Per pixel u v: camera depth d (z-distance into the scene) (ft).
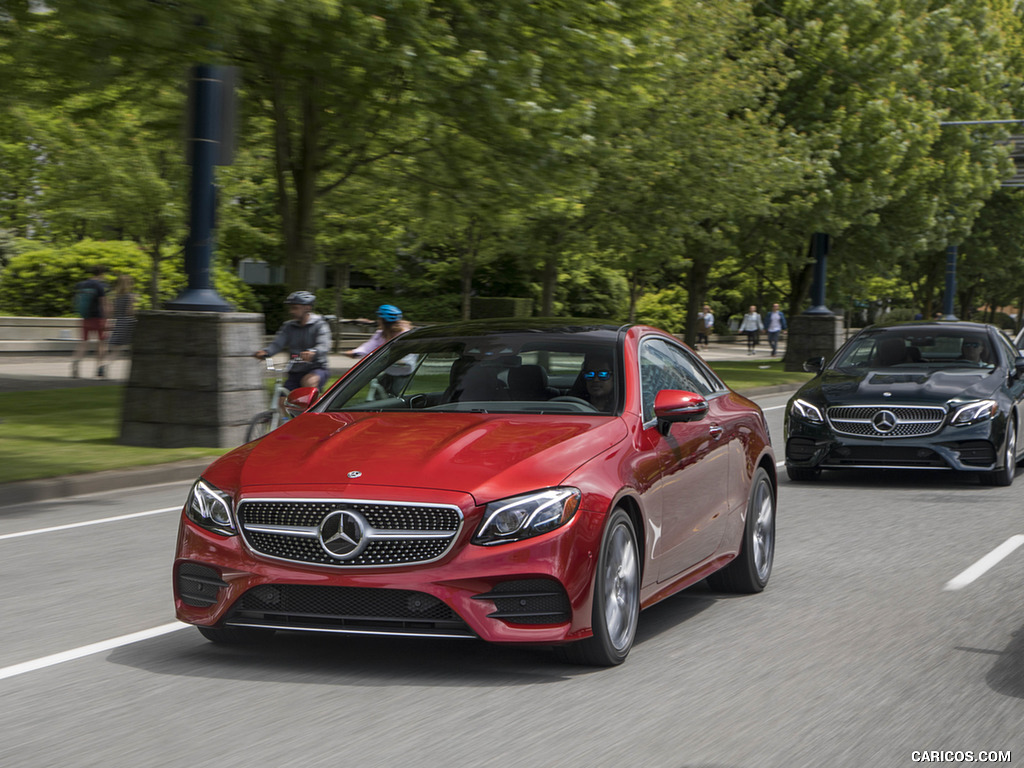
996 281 196.75
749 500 24.57
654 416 21.44
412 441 18.95
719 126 93.86
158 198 91.30
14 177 96.78
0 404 60.85
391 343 23.79
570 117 57.31
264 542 17.83
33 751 14.70
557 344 22.38
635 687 17.57
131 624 21.48
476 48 54.49
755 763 14.35
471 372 22.11
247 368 47.65
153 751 14.67
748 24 102.63
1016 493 40.06
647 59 62.54
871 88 115.34
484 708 16.47
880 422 40.68
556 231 93.40
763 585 25.25
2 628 21.18
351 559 17.33
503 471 17.84
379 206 79.15
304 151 63.16
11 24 41.16
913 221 124.06
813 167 102.37
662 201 92.68
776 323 155.53
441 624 17.29
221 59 43.34
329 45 49.96
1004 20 170.60
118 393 67.31
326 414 21.40
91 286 77.97
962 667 18.90
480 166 62.44
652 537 19.89
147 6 38.68
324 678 17.99
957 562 28.07
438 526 17.30
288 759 14.35
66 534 31.14
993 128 136.15
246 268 171.32
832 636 20.95
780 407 76.64
